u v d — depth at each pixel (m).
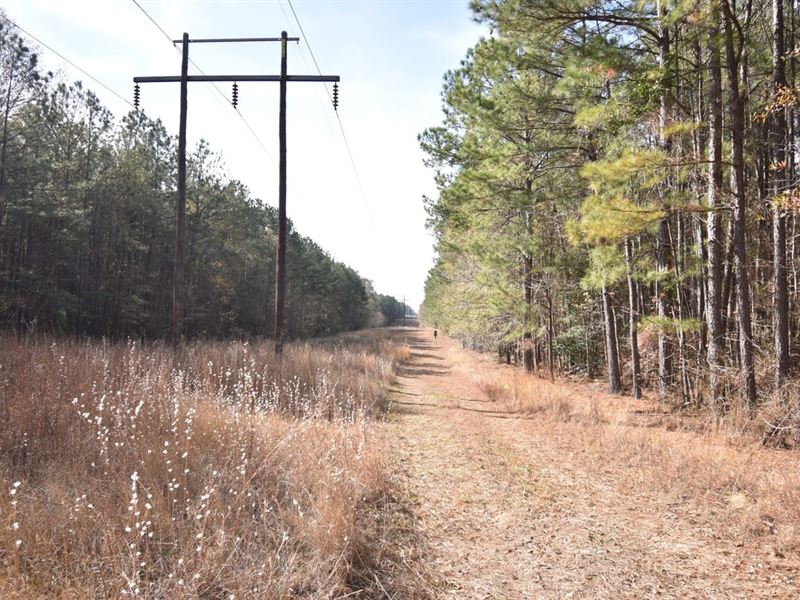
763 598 3.56
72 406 5.42
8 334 11.66
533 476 6.58
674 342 13.16
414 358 31.28
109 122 24.27
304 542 3.84
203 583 3.07
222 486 4.50
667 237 11.91
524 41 11.29
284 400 8.93
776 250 8.55
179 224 12.91
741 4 11.44
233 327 34.88
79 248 22.06
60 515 3.47
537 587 3.76
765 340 11.56
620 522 5.04
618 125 10.23
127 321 24.59
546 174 14.91
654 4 10.10
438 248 25.31
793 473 6.12
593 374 19.19
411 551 4.25
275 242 44.66
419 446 8.04
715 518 5.04
